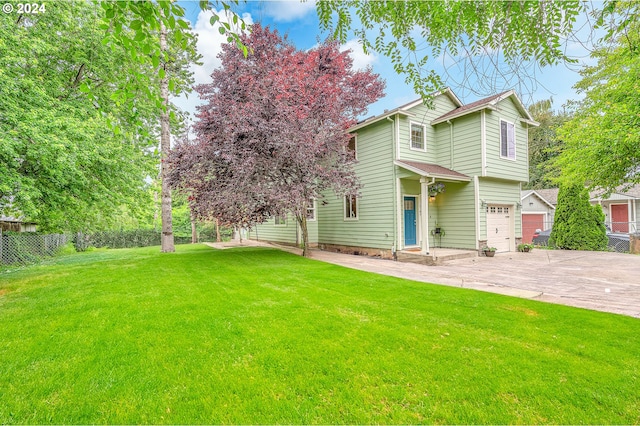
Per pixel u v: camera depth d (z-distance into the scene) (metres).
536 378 2.61
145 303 4.69
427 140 11.93
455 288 5.67
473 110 10.65
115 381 2.62
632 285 6.11
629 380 2.56
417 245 11.84
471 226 10.95
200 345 3.26
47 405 2.33
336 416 2.22
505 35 2.50
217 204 9.04
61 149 7.54
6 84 7.08
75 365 2.87
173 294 5.23
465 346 3.20
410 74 3.10
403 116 11.14
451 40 2.78
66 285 5.90
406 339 3.37
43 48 8.09
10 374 2.72
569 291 5.57
